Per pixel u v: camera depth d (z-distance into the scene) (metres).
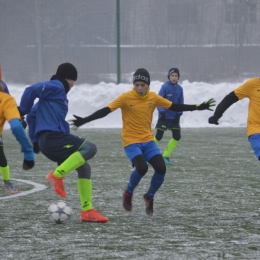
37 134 16.47
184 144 39.72
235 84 60.50
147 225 15.91
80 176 16.42
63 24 68.06
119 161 31.02
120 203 19.47
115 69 67.94
